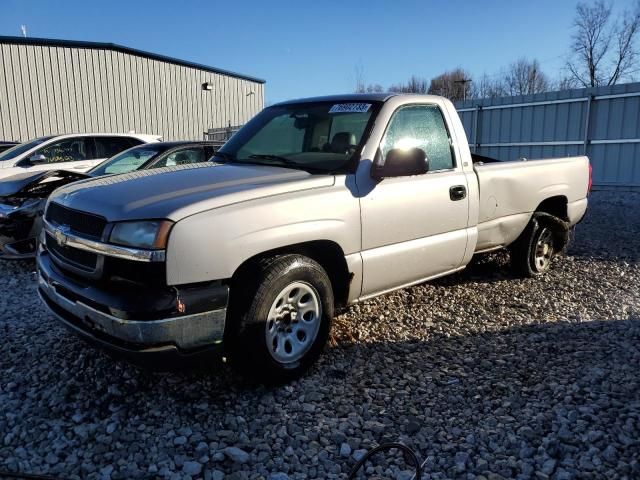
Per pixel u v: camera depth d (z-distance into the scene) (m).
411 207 4.03
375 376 3.61
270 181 3.44
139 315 2.81
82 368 3.70
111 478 2.61
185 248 2.87
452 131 4.56
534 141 16.08
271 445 2.88
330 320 3.67
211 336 3.01
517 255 5.71
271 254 3.36
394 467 2.68
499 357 3.88
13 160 9.38
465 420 3.08
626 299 5.20
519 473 2.62
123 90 25.02
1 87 21.44
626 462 2.65
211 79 28.92
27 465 2.70
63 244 3.25
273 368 3.31
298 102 4.71
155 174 3.65
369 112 4.08
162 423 3.06
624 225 9.33
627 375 3.52
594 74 39.00
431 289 5.45
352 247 3.67
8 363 3.79
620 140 14.19
